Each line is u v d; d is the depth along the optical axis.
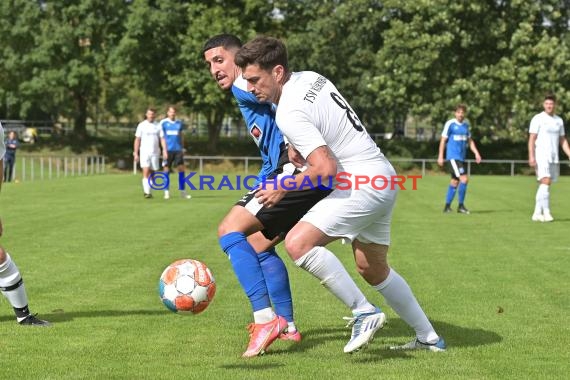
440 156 48.84
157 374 14.26
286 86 14.44
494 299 21.80
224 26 124.69
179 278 15.65
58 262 28.23
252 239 17.25
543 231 38.62
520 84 114.50
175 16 126.25
